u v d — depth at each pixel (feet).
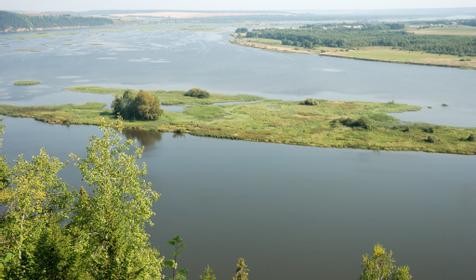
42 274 95.61
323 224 215.92
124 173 111.96
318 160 303.68
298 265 182.70
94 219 105.09
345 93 517.55
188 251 189.98
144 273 100.27
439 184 265.95
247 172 279.90
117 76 610.24
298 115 414.00
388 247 197.36
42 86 534.78
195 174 275.18
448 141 338.95
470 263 187.11
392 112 427.74
